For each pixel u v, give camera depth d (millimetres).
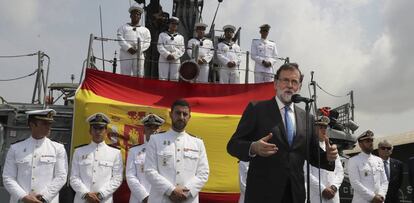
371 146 8867
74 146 9109
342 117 13055
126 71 10961
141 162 7836
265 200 4156
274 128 4281
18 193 6891
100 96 9492
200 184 6586
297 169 4250
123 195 9086
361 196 8633
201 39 11852
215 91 10188
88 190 7523
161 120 8258
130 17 11500
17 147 7270
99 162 7684
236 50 12078
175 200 6266
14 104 9867
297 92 4457
